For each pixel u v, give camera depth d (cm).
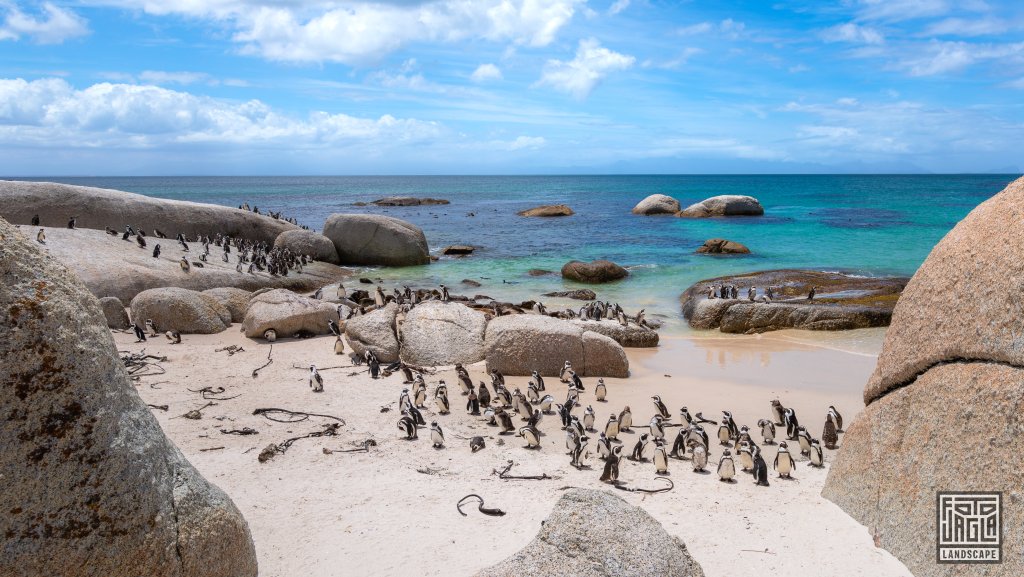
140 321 2172
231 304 2403
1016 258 818
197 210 3744
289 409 1476
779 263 3722
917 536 856
